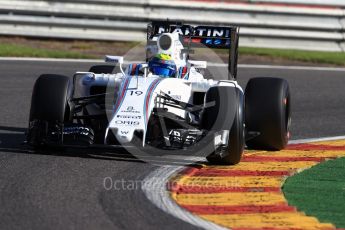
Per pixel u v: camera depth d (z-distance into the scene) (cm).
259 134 2884
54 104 2602
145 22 6125
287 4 6284
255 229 1891
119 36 6091
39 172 2412
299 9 6303
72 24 6025
